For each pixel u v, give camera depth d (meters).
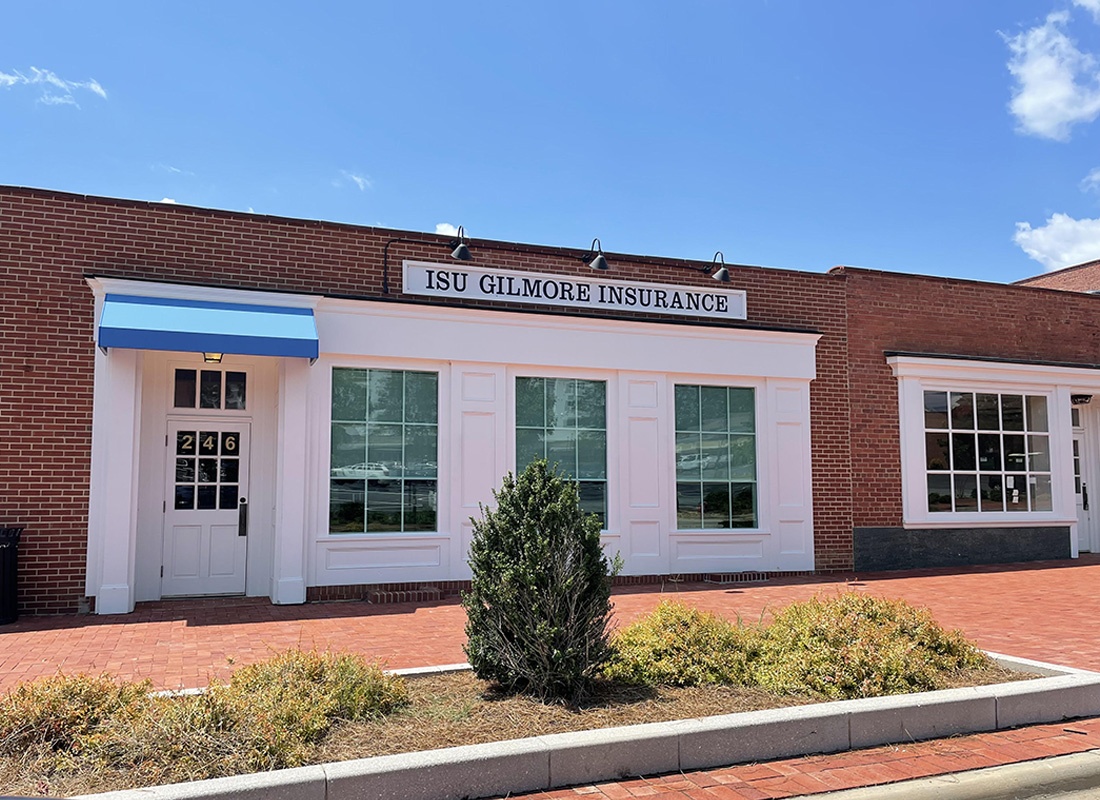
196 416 11.34
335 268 11.61
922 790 4.86
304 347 10.35
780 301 14.19
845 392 14.48
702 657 6.33
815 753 5.39
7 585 9.43
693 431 13.45
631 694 5.92
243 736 4.64
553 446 12.60
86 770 4.41
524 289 12.57
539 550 5.80
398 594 10.92
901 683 6.07
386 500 11.65
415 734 5.07
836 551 14.12
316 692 5.34
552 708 5.53
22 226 10.23
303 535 10.93
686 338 13.31
